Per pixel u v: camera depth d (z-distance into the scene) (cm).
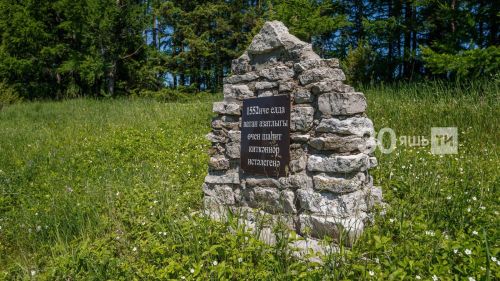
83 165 692
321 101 399
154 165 666
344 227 355
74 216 453
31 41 2052
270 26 452
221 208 478
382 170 534
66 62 2042
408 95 1011
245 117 469
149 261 339
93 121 1154
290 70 431
